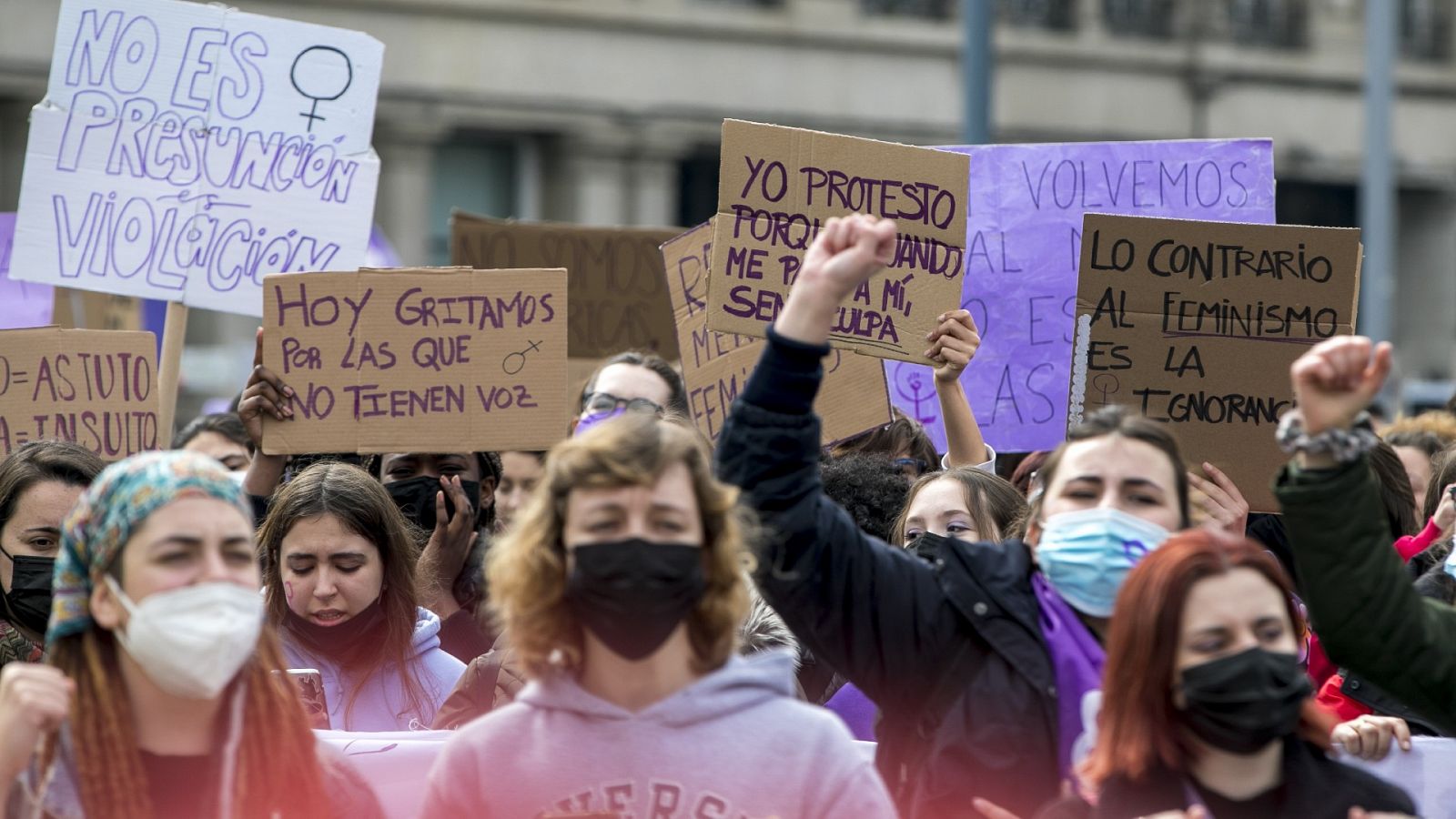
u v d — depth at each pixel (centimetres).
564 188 4278
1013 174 958
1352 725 618
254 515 829
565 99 4212
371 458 927
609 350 1196
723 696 486
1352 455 488
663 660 485
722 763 480
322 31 968
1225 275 784
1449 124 5212
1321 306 781
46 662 474
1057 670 530
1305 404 492
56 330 875
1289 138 4994
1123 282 786
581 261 1196
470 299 828
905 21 4519
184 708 473
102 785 462
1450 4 5188
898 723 551
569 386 1171
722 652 489
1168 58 4819
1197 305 785
